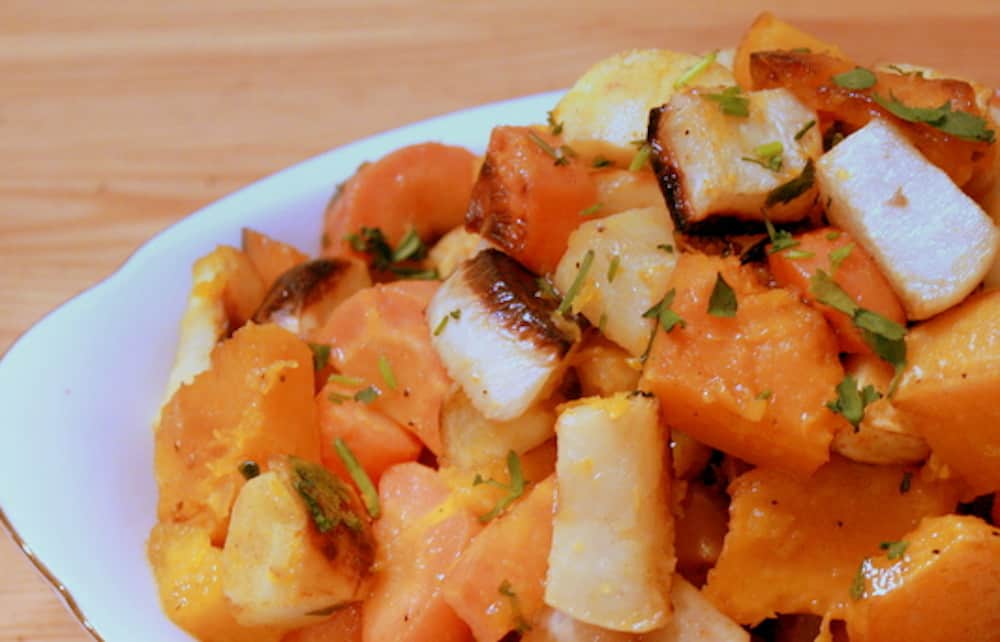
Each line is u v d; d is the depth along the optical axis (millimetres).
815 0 528
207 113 510
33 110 514
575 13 541
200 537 340
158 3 568
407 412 349
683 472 327
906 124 323
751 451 312
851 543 315
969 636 308
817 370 309
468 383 334
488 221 347
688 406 309
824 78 330
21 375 365
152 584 340
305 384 349
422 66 524
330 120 502
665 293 317
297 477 324
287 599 319
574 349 328
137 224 471
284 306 374
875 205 317
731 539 315
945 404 303
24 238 468
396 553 332
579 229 335
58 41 550
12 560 389
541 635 315
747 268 319
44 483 351
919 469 315
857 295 312
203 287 383
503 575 315
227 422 344
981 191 332
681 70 356
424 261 405
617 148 349
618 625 306
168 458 354
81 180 486
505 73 516
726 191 318
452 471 336
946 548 301
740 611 316
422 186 404
